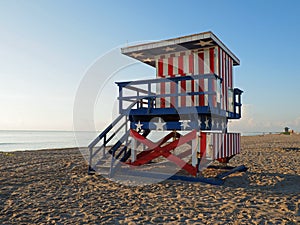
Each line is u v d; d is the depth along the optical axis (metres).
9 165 10.70
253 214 4.48
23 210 4.80
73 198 5.62
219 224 4.03
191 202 5.23
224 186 6.64
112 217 4.40
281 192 6.01
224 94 8.21
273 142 26.03
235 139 9.02
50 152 17.58
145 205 5.07
